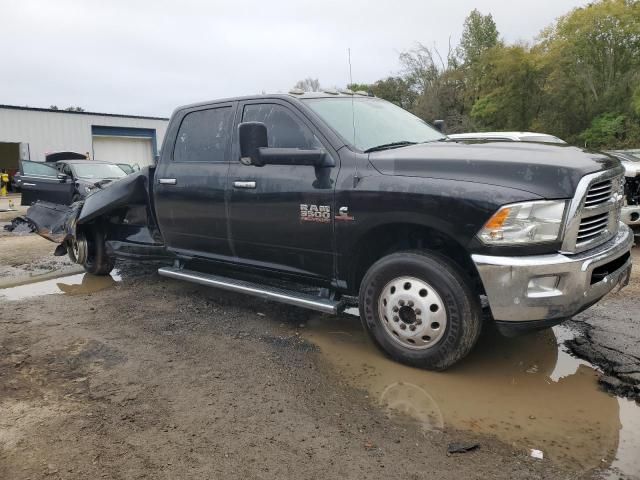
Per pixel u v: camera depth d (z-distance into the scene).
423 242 3.93
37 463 2.73
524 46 35.69
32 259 8.16
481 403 3.30
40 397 3.45
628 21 30.61
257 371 3.81
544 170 3.25
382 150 4.05
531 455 2.76
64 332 4.68
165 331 4.68
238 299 5.63
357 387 3.54
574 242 3.26
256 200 4.46
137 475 2.62
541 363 3.85
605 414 3.15
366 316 3.92
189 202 5.07
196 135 5.12
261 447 2.86
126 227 6.32
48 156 19.03
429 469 2.65
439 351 3.59
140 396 3.45
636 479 2.54
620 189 3.81
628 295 5.30
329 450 2.82
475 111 37.72
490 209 3.25
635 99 29.38
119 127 34.78
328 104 4.50
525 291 3.23
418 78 43.94
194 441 2.92
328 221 4.00
